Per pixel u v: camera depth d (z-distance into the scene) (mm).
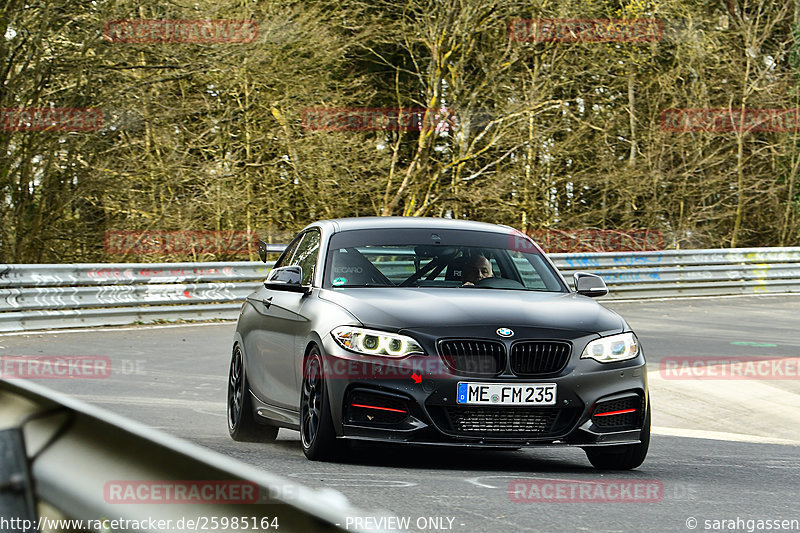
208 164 71688
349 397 16359
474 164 86938
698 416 30156
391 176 81625
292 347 18344
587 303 18641
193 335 46750
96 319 49344
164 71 62094
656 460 19812
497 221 86750
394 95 92938
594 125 93250
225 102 73875
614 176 90188
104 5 57875
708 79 97688
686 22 92938
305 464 16234
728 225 101812
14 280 46688
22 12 55156
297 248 21938
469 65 87125
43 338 43031
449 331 16438
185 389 30203
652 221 94938
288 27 65750
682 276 74000
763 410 30750
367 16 80812
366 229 20250
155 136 69062
